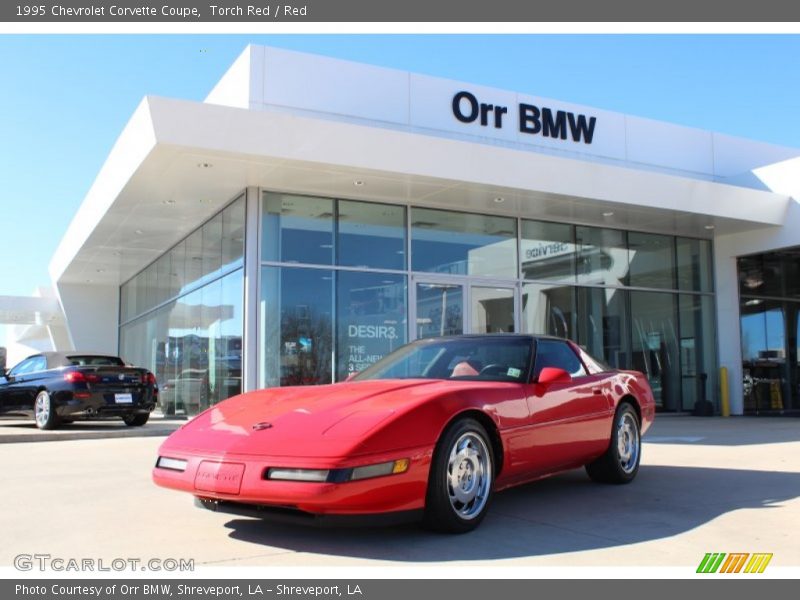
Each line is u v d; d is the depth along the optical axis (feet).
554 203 42.09
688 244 53.62
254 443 12.41
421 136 35.32
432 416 12.75
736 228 50.60
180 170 33.86
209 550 12.15
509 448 14.39
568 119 48.67
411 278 41.29
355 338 39.17
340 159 33.22
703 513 15.07
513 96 46.73
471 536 13.07
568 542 12.62
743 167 56.95
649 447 28.30
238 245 38.45
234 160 32.37
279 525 13.98
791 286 56.85
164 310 54.44
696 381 52.44
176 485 12.98
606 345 48.44
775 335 55.42
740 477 19.95
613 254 49.67
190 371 46.55
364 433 11.94
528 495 17.28
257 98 38.45
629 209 43.88
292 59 39.65
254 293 36.68
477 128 44.98
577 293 47.70
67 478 19.86
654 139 52.54
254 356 36.29
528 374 15.89
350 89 41.11
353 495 11.50
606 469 18.42
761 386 54.19
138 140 32.22
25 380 37.24
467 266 43.47
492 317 44.06
